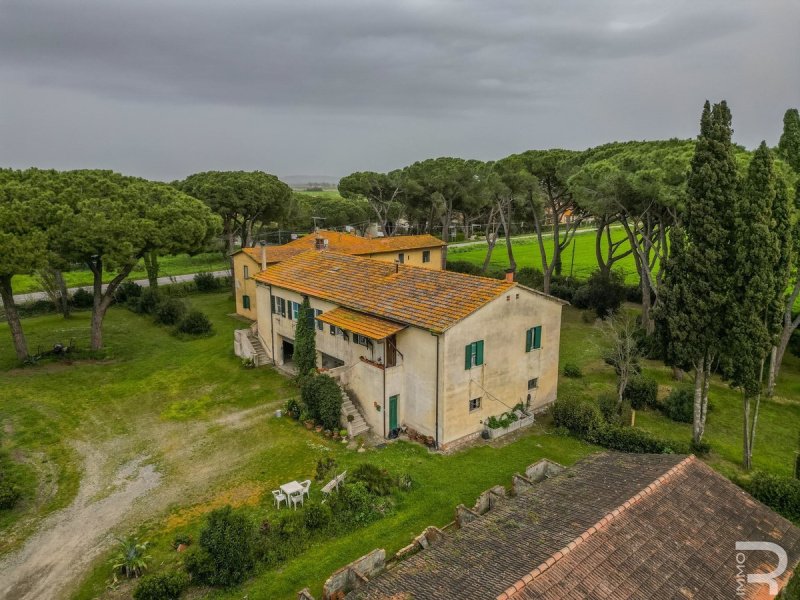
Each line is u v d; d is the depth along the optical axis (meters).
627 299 58.50
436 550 15.85
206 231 44.22
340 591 16.56
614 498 16.73
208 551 17.98
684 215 25.12
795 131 35.72
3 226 33.09
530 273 64.38
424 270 32.22
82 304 56.84
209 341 45.19
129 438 28.30
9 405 31.92
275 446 27.16
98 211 36.53
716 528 15.88
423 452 26.39
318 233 54.75
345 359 31.94
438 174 72.06
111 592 17.58
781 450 27.72
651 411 32.16
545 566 13.57
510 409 29.61
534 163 51.88
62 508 22.27
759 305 23.30
